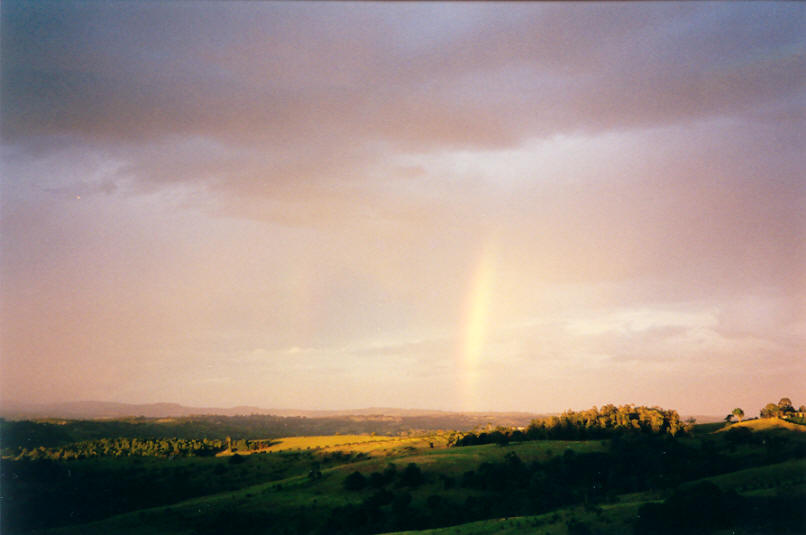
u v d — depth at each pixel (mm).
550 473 122312
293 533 102750
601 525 80500
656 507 78812
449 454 138125
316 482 129125
